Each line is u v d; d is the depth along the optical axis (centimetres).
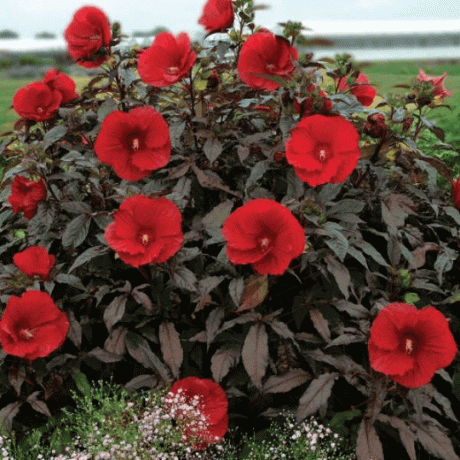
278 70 266
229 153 294
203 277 261
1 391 259
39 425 265
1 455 243
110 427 243
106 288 257
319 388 237
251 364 235
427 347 214
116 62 294
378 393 236
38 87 296
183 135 302
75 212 266
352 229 260
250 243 224
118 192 262
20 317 241
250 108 295
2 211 303
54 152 304
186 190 266
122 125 259
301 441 254
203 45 297
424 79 300
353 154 242
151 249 232
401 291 268
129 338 257
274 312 251
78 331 258
